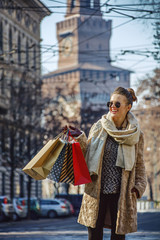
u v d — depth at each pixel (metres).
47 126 58.72
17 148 63.44
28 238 18.73
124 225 5.75
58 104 62.44
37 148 55.50
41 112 59.28
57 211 56.16
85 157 5.94
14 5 34.69
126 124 5.96
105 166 5.86
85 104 84.88
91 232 5.87
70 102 65.69
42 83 63.72
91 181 5.71
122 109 5.89
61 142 5.82
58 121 58.97
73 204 62.00
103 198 5.87
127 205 5.78
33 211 50.88
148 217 40.03
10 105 58.19
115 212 5.84
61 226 31.77
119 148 5.81
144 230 22.25
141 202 70.00
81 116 62.94
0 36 73.12
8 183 73.56
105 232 20.19
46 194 117.56
